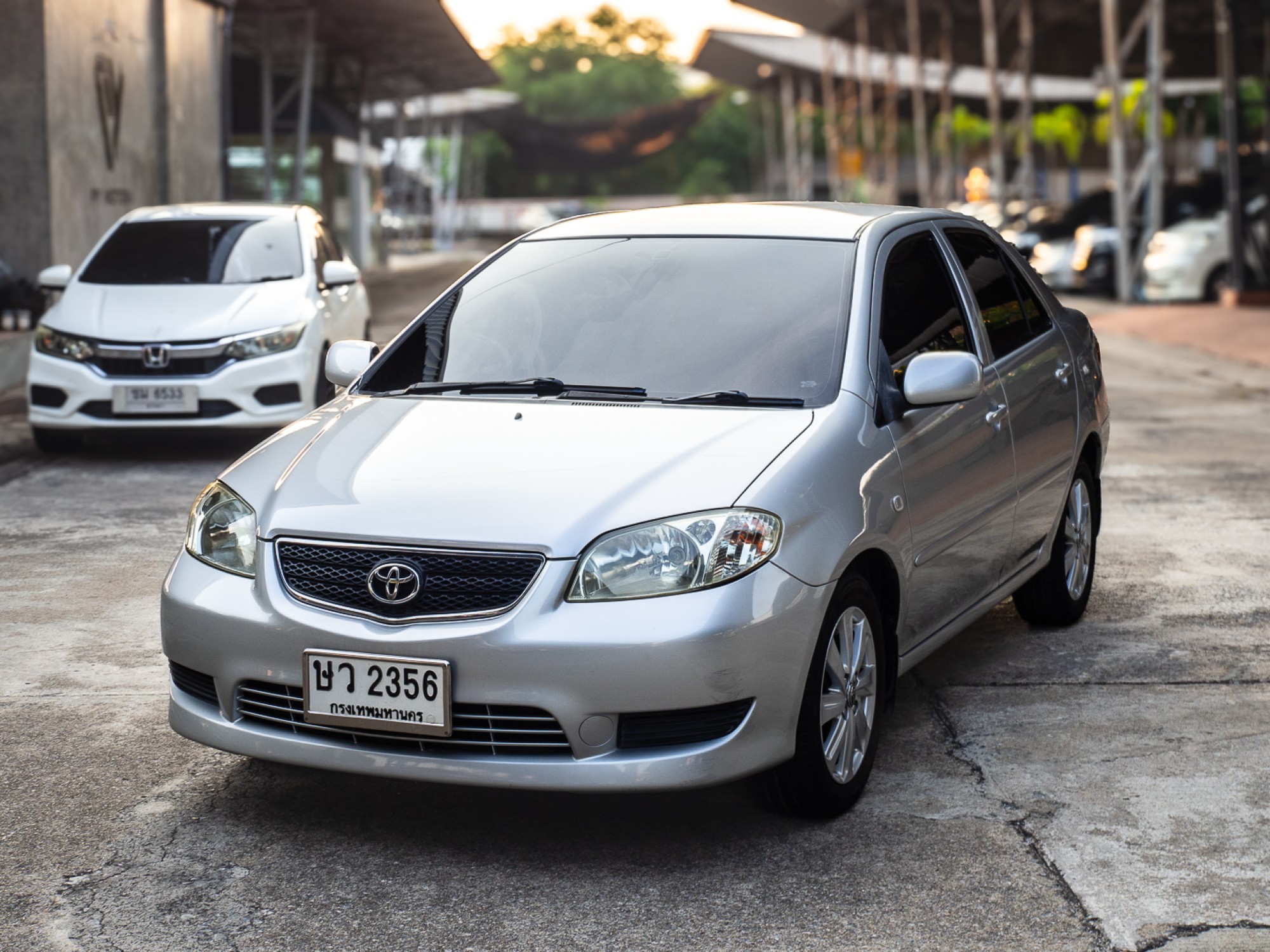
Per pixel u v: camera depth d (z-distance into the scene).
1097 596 6.50
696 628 3.52
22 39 15.49
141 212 11.20
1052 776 4.30
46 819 4.00
